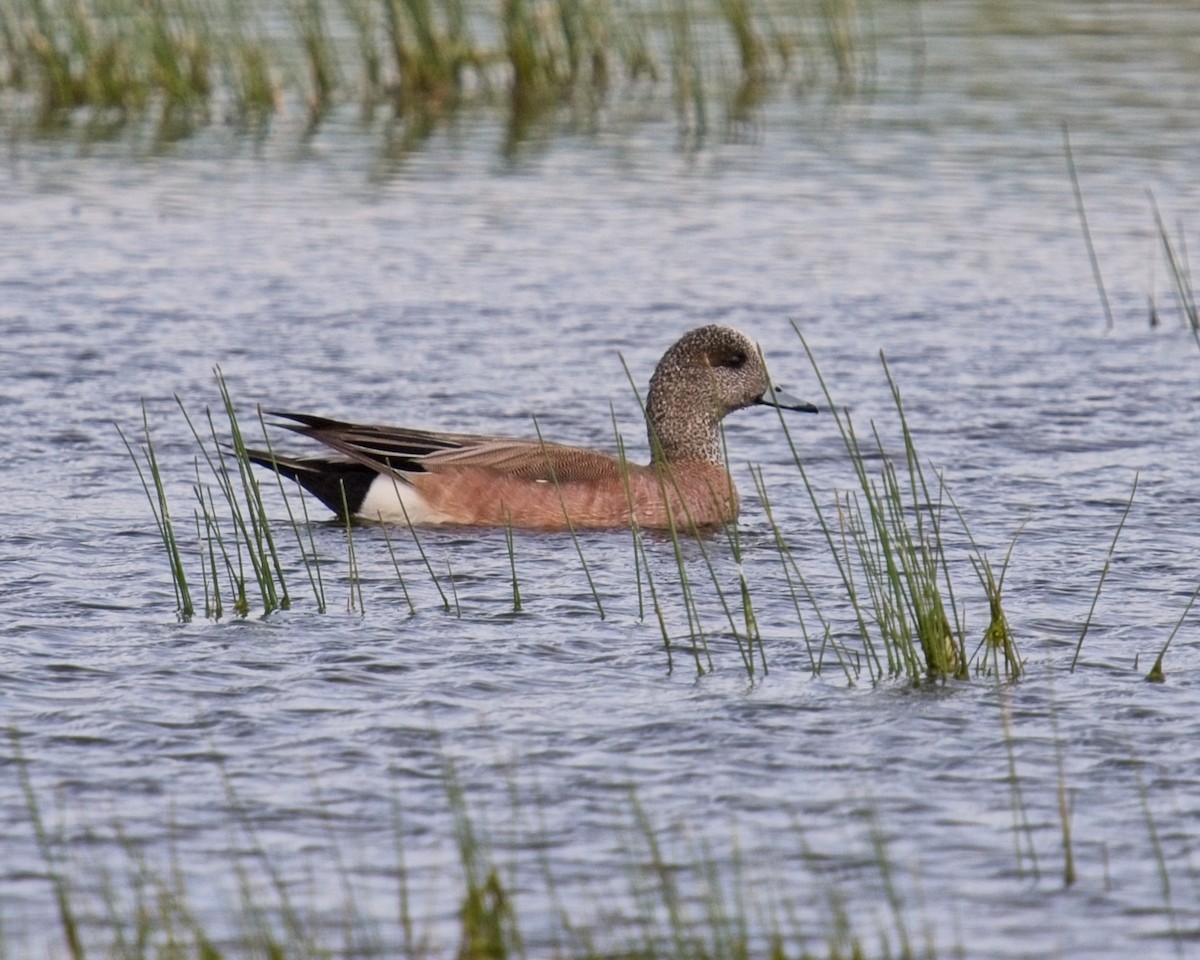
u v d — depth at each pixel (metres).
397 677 10.45
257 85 34.19
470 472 13.93
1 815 8.58
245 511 14.14
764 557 13.15
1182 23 40.09
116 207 26.16
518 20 35.88
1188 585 12.24
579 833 8.47
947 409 17.42
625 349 19.64
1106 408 17.45
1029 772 9.15
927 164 28.52
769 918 7.71
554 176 28.36
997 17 41.16
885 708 10.03
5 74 36.88
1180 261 23.23
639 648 11.04
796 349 19.66
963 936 7.55
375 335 20.03
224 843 8.35
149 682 10.27
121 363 18.69
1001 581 11.53
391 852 8.27
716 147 30.30
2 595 11.77
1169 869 8.10
